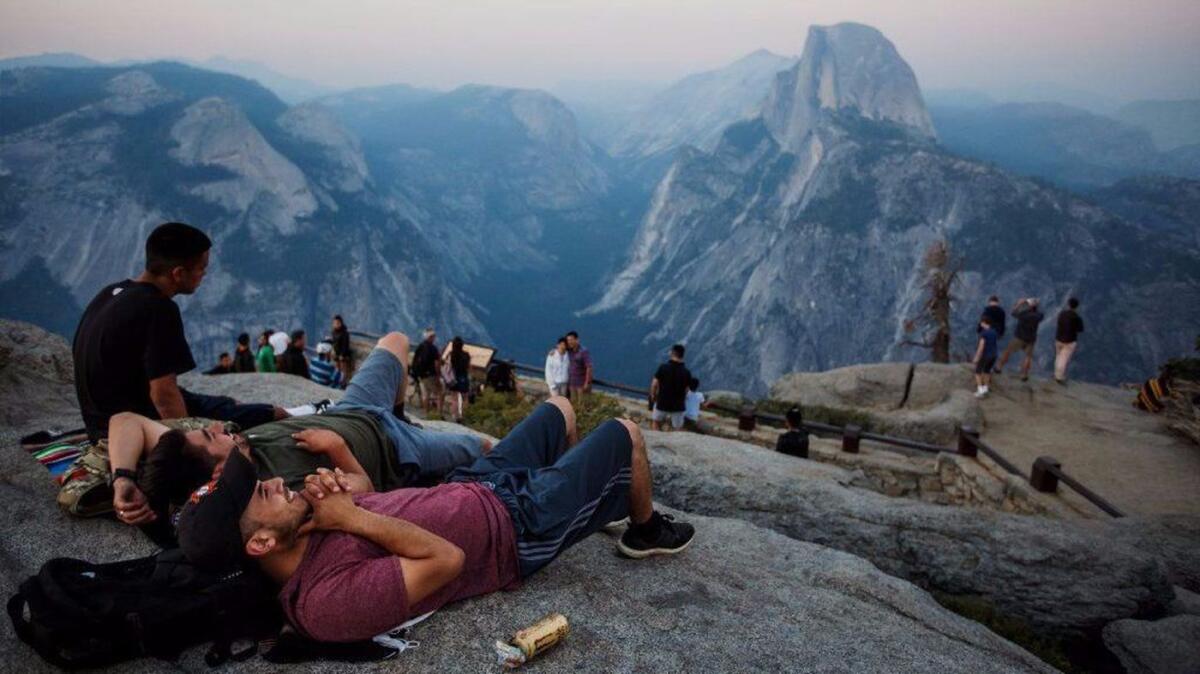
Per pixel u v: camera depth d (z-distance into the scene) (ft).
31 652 8.29
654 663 9.07
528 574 10.14
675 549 12.07
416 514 9.25
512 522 9.93
